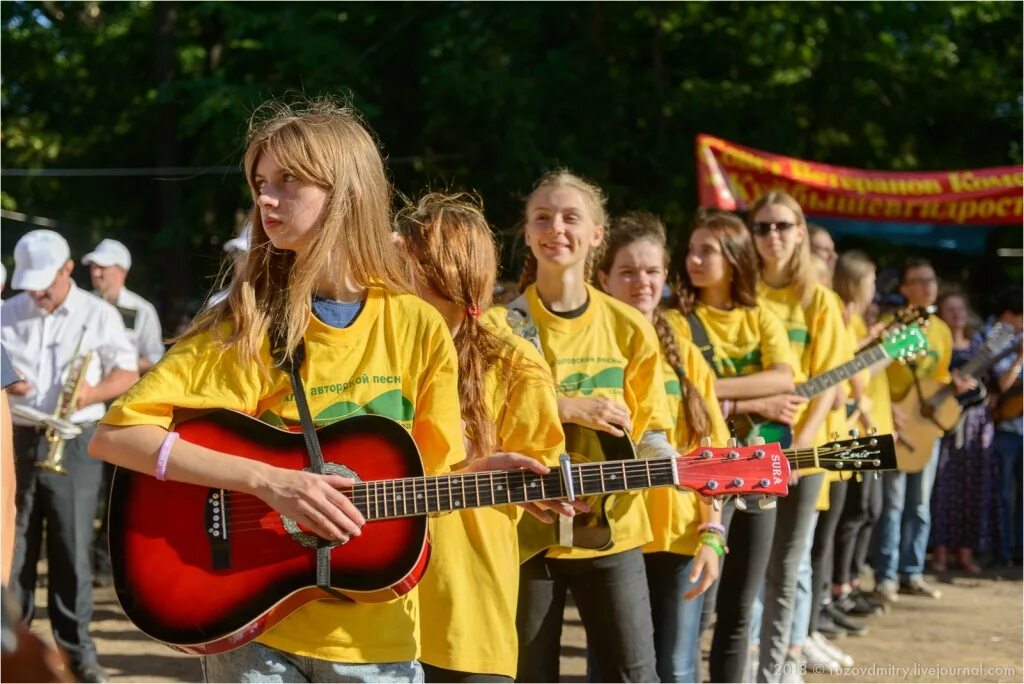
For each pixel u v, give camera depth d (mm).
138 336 7879
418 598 3188
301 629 2582
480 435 3299
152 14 19797
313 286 2686
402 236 3391
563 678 5941
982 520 9469
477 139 16062
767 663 5184
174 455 2516
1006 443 9625
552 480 2824
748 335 5016
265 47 16828
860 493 7219
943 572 9516
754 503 4633
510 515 3293
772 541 4953
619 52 17484
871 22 17797
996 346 8789
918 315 5688
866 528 7660
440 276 3359
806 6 17516
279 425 2627
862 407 6539
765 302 5434
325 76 15781
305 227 2625
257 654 2582
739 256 4973
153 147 20750
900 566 8508
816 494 5242
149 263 20734
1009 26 18812
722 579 4719
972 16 18344
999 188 9773
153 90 18141
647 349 4031
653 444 3939
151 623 2545
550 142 15500
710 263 4957
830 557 6875
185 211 19156
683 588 4238
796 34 17906
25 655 1511
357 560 2588
